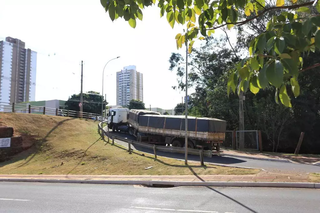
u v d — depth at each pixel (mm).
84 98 62188
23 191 10883
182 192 9828
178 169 14039
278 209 7066
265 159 17625
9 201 8883
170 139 21812
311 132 25734
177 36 2684
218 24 2424
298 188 9898
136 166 15531
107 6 2070
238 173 12438
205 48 34438
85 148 21531
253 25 22953
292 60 1403
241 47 28531
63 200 8891
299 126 25594
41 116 31797
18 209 7758
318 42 1399
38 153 21953
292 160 17016
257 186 10422
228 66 30094
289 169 13484
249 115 28047
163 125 22266
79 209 7605
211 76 34594
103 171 15406
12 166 19172
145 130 23969
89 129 32125
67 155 20328
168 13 2492
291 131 25766
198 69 36656
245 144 25141
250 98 28078
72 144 23375
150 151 20906
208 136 19203
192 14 2494
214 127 19875
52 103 62719
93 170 15852
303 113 25062
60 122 31688
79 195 9727
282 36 1469
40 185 12609
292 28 1524
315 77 23266
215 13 2406
